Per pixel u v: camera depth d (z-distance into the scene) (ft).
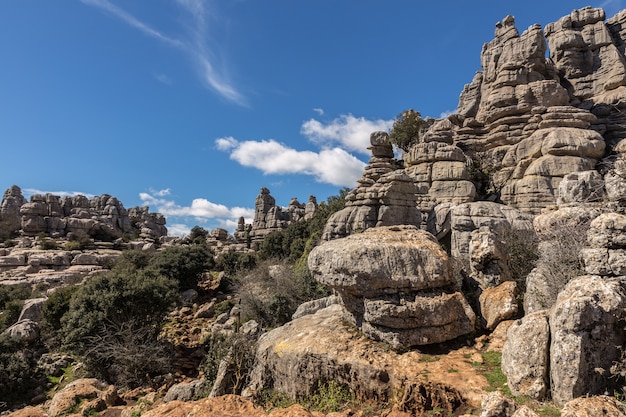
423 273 35.55
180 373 66.69
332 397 31.48
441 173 102.01
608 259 27.37
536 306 33.40
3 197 273.54
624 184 36.50
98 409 47.62
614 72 126.93
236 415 21.76
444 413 24.98
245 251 225.56
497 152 118.93
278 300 75.61
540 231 43.96
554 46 143.74
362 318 36.91
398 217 84.53
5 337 73.26
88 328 67.77
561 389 21.83
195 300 114.62
